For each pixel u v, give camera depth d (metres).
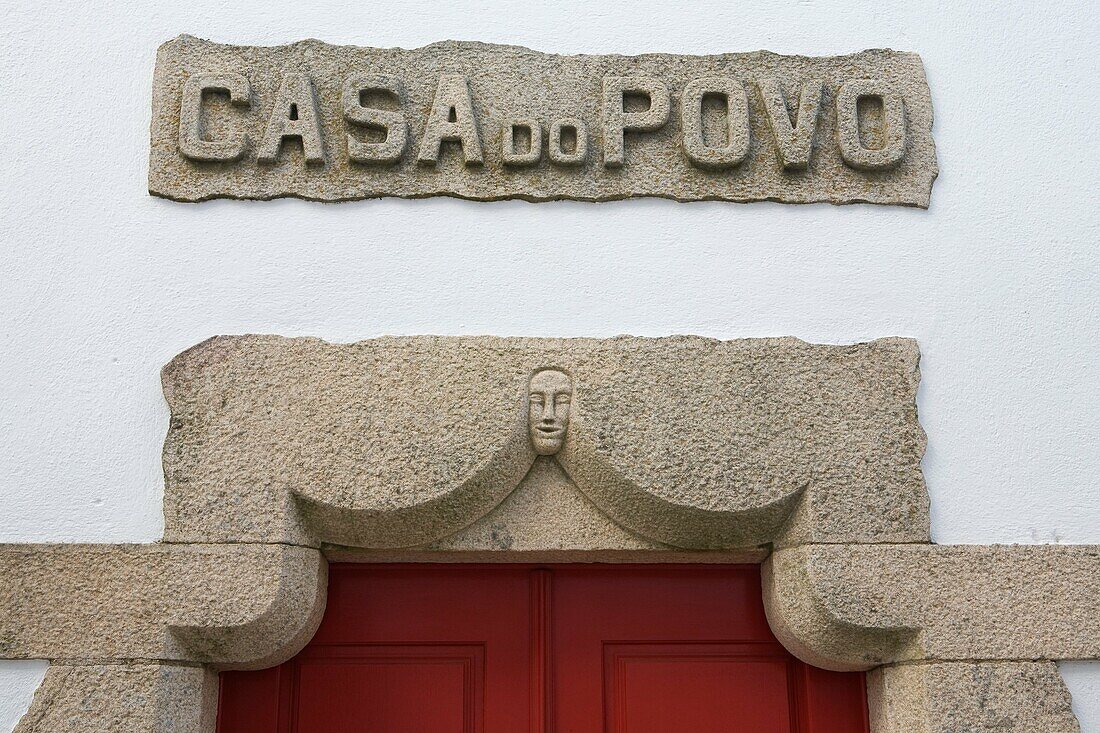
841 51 2.70
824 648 2.37
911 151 2.63
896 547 2.34
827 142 2.62
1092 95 2.71
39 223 2.50
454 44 2.65
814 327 2.51
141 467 2.36
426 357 2.42
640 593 2.56
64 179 2.54
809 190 2.59
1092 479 2.44
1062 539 2.40
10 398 2.39
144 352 2.44
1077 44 2.75
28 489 2.34
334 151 2.57
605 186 2.57
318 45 2.63
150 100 2.60
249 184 2.54
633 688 2.50
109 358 2.43
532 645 2.51
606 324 2.49
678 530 2.39
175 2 2.66
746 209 2.59
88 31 2.64
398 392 2.38
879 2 2.75
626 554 2.48
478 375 2.40
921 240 2.58
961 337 2.52
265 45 2.63
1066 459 2.45
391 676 2.48
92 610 2.24
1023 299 2.56
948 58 2.72
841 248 2.57
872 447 2.40
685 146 2.58
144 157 2.56
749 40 2.70
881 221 2.59
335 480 2.32
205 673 2.35
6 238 2.49
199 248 2.51
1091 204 2.63
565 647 2.52
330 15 2.67
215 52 2.62
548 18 2.69
